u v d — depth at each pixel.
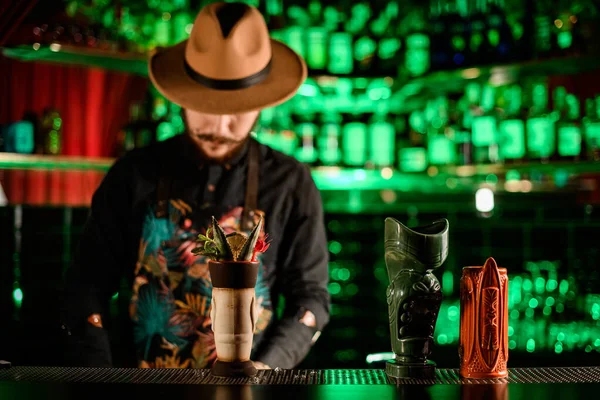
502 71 3.08
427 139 3.56
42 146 2.91
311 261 1.93
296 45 3.48
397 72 3.38
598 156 3.08
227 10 1.83
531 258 3.33
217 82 1.77
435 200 3.65
